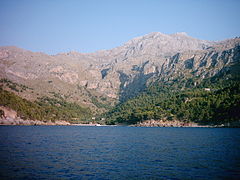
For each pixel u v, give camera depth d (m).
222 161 58.78
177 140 110.62
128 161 59.47
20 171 48.72
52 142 100.06
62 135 141.00
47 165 54.22
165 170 50.31
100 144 95.75
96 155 68.06
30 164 54.84
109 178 44.75
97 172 48.81
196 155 67.50
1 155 64.62
